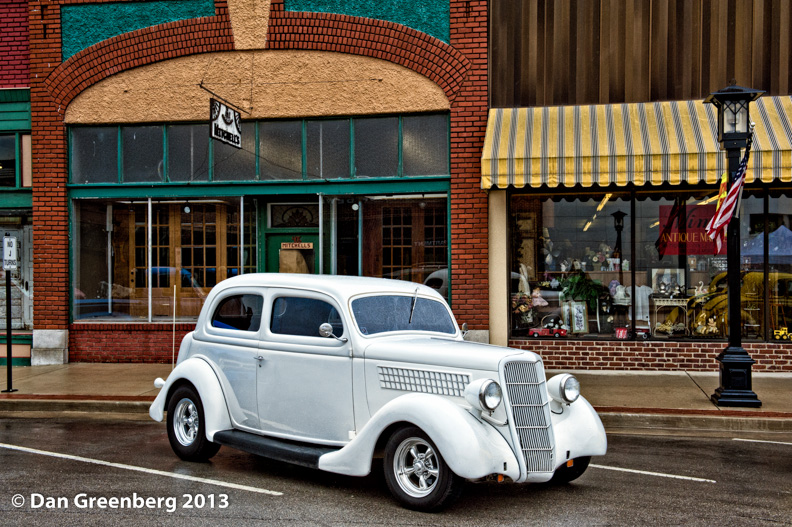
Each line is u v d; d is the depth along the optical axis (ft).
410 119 41.22
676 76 38.47
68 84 43.14
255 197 43.06
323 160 42.04
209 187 42.80
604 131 36.70
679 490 19.45
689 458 23.26
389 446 17.88
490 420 17.53
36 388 34.99
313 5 41.65
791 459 23.11
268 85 42.06
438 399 17.31
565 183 35.47
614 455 23.72
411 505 17.46
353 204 41.93
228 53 42.29
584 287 39.75
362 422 19.08
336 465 18.43
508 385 17.63
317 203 43.06
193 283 43.29
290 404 20.35
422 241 41.22
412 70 40.86
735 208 29.89
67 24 43.29
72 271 43.68
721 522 16.72
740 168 29.71
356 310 19.90
